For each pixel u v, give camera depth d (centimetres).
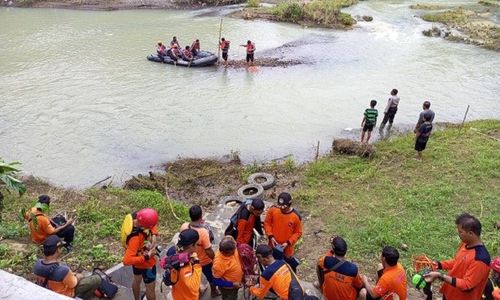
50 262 620
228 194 1399
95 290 723
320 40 3241
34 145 1702
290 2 4238
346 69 2614
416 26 3616
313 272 979
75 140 1747
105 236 1073
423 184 1390
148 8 4238
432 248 1054
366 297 671
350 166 1550
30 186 1373
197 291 588
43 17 3800
